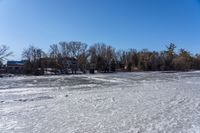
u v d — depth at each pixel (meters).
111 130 12.64
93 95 26.83
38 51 122.50
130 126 13.32
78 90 32.78
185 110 17.33
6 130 12.94
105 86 39.22
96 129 12.89
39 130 12.90
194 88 33.78
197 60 151.50
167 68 136.50
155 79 57.66
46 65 116.81
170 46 147.25
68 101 22.55
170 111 17.11
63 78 65.56
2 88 36.47
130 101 22.12
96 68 121.94
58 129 13.03
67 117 15.84
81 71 120.25
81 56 122.62
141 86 38.38
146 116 15.70
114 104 20.56
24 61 117.62
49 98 24.81
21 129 13.11
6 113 17.25
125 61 133.25
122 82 48.69
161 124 13.57
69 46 124.00
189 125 13.19
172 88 34.16
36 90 33.19
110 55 126.69
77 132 12.44
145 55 135.50
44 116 16.20
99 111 17.66
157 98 23.77
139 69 131.75
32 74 106.94
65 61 119.19
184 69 140.50
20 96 26.77
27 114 16.88
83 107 19.33
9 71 113.31
